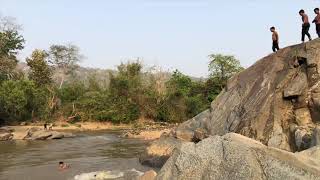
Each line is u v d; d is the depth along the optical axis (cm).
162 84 6475
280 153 823
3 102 5397
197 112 6450
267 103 1925
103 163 2583
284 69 2025
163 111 6316
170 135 2497
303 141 1619
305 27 2109
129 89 6378
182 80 7212
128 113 6216
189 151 931
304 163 798
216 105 2339
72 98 6781
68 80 9594
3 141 4053
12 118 5653
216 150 894
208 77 7162
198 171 891
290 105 1889
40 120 6081
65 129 5444
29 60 7112
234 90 2269
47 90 6562
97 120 6219
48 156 2966
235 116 2091
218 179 849
